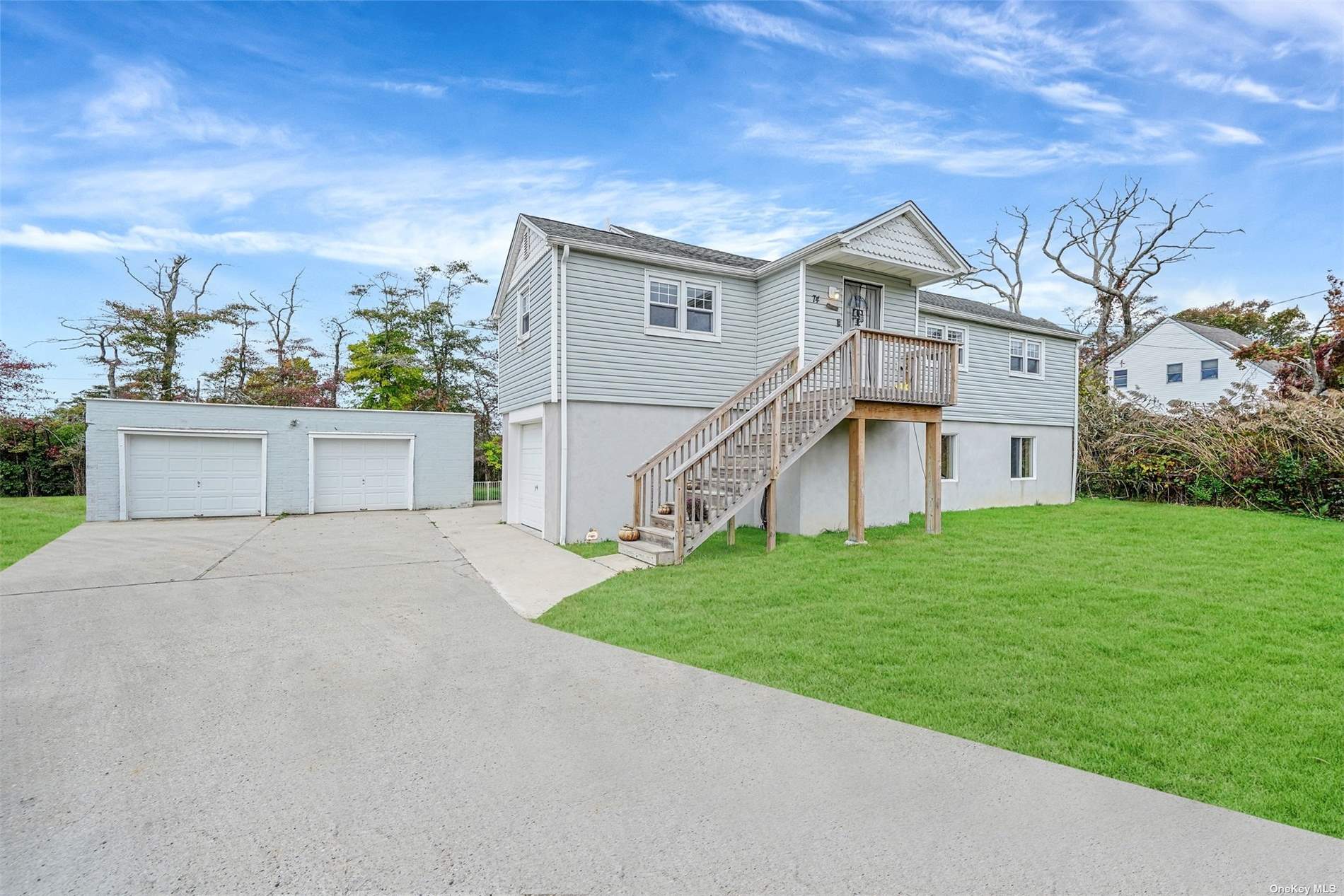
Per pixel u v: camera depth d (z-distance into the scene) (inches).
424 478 638.5
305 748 126.0
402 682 164.7
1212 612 218.7
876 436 442.3
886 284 475.5
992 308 655.8
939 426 406.3
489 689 159.3
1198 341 997.2
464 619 227.9
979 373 582.2
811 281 435.5
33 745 127.4
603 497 410.9
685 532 326.0
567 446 398.9
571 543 397.1
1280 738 128.4
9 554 358.0
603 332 410.6
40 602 251.4
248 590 273.9
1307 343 622.8
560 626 218.7
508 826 97.9
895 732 132.4
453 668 175.2
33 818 100.6
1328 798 106.1
